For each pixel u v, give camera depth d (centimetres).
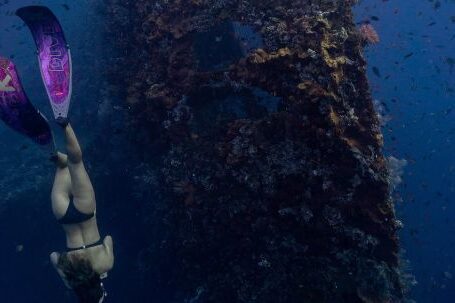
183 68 898
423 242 2780
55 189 339
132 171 1467
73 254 316
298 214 735
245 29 999
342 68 744
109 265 331
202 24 894
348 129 710
